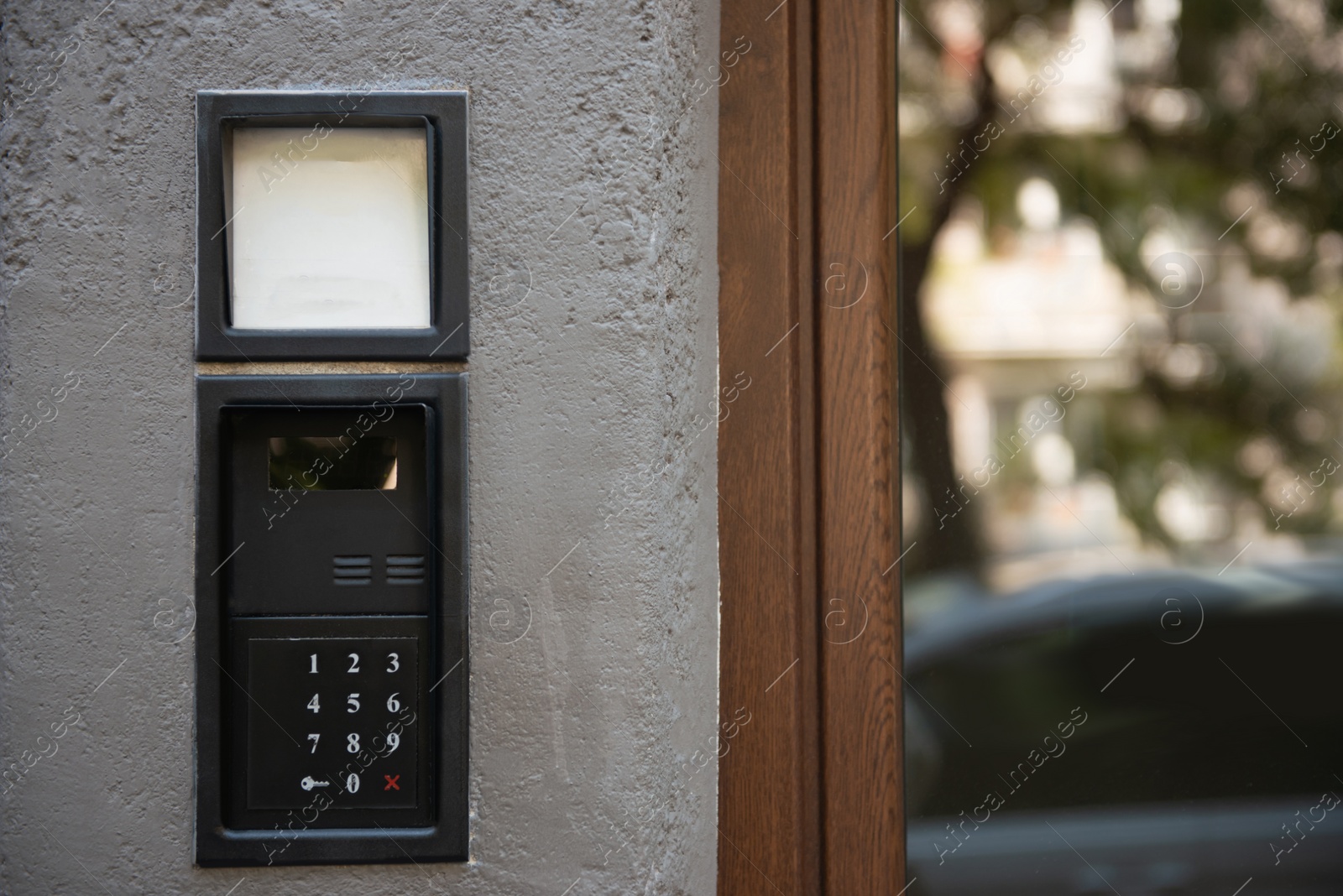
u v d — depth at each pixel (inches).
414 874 33.3
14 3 33.1
